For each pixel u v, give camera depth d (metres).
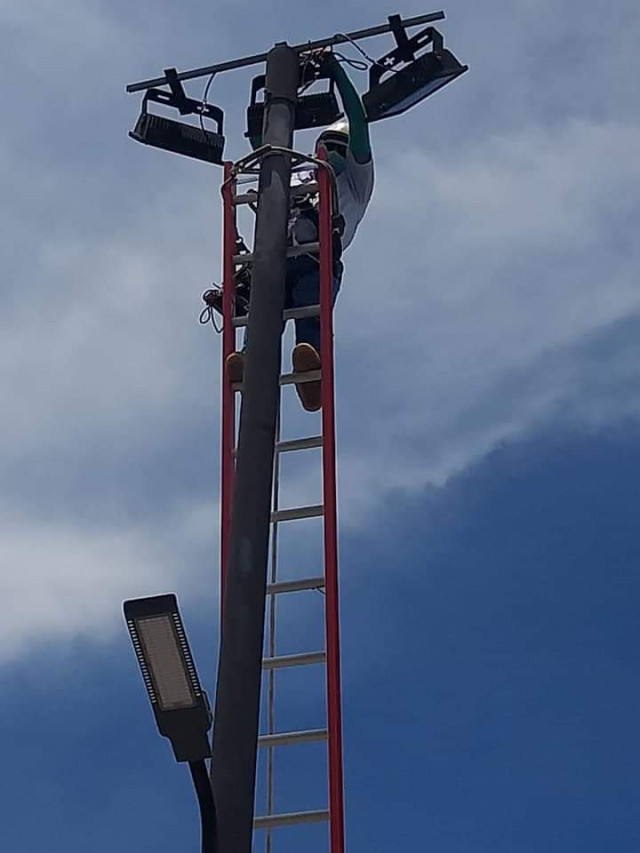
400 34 8.30
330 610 6.46
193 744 4.90
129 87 8.75
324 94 8.32
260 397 6.29
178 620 4.88
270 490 6.13
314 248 7.57
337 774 6.14
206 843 5.11
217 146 8.74
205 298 7.80
